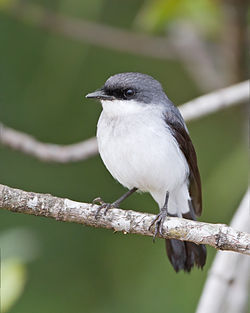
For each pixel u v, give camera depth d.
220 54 14.62
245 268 9.61
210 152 13.05
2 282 9.30
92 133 13.28
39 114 13.07
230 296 9.57
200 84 14.20
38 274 11.83
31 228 12.06
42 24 12.96
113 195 12.92
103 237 12.23
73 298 11.59
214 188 11.71
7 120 12.95
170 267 11.18
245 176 11.67
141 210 12.78
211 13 12.38
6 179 12.77
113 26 14.70
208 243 7.81
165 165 9.57
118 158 9.59
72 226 12.23
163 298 11.11
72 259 12.02
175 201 10.43
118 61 13.80
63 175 12.98
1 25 13.04
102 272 11.95
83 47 12.71
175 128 9.95
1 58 12.94
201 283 11.13
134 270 11.84
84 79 13.23
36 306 11.41
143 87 9.91
